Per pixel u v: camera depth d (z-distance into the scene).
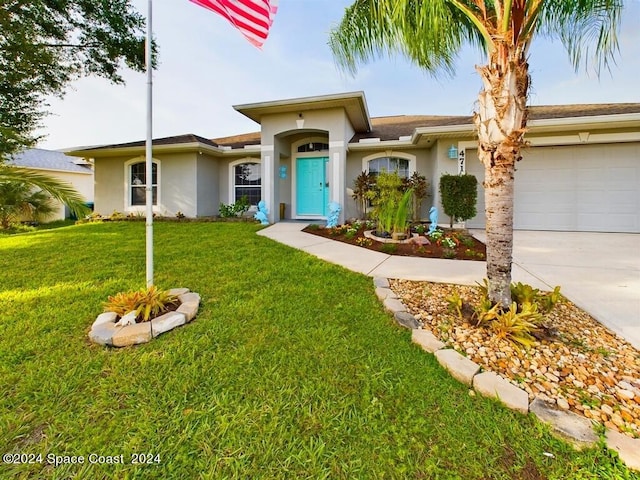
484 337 2.98
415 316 3.49
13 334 3.08
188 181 13.09
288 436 1.92
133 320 3.12
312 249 6.94
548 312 3.40
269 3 5.36
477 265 5.76
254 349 2.84
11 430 1.95
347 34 4.17
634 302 3.85
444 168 10.49
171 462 1.76
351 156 12.72
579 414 2.06
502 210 3.20
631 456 1.72
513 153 3.09
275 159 11.23
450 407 2.15
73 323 3.32
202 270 5.22
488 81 3.04
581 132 9.27
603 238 8.31
